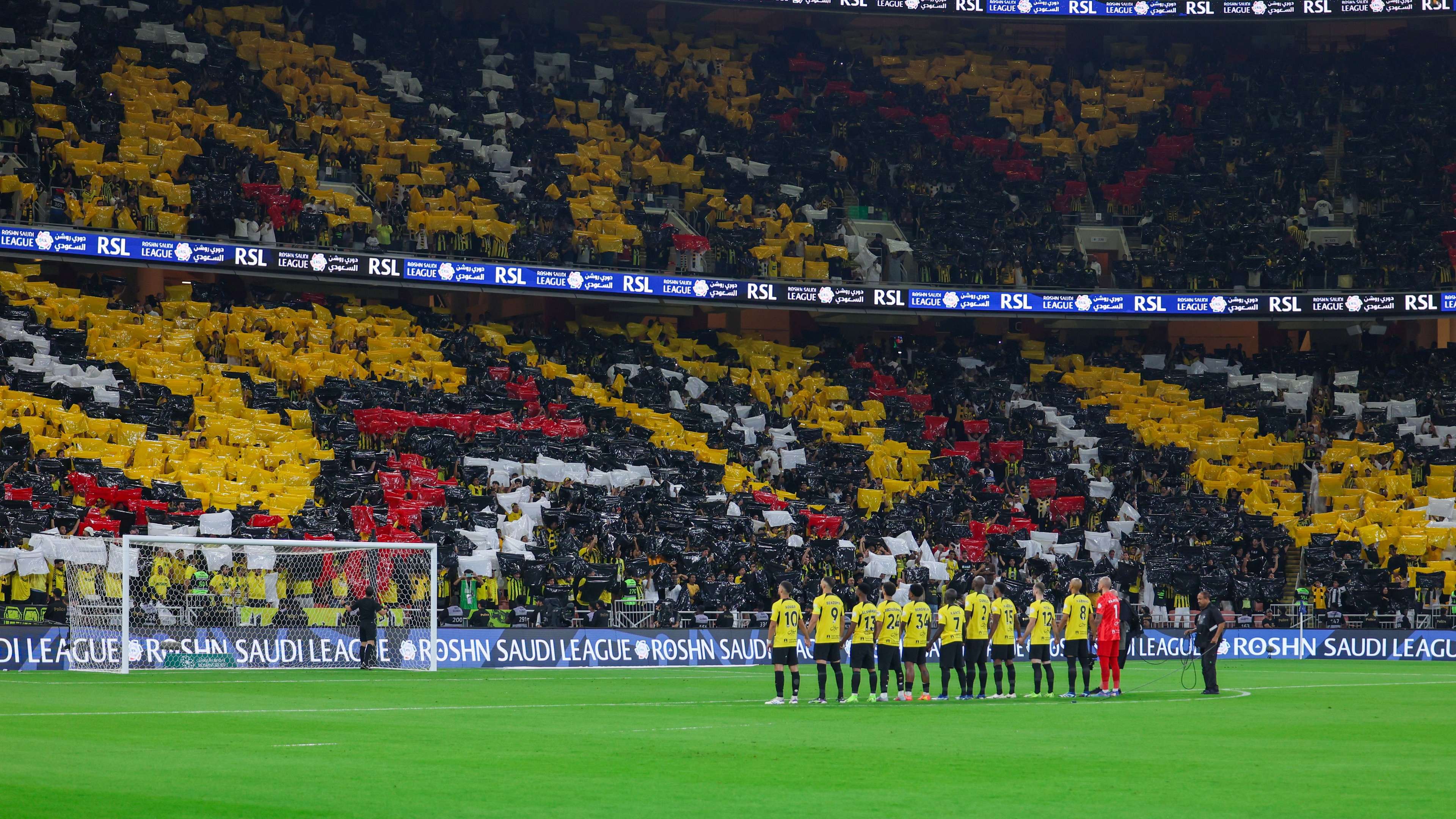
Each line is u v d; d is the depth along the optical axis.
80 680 29.64
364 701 25.36
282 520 39.28
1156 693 30.11
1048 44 76.62
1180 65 75.19
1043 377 62.53
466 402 49.91
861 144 68.12
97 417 43.53
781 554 45.12
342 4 68.00
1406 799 13.94
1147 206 67.19
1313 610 49.19
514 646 37.97
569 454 47.91
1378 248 63.25
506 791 14.04
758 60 72.94
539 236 57.00
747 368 59.53
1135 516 52.28
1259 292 60.78
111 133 54.16
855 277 61.66
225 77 59.53
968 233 63.62
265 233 53.06
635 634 39.94
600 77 69.56
